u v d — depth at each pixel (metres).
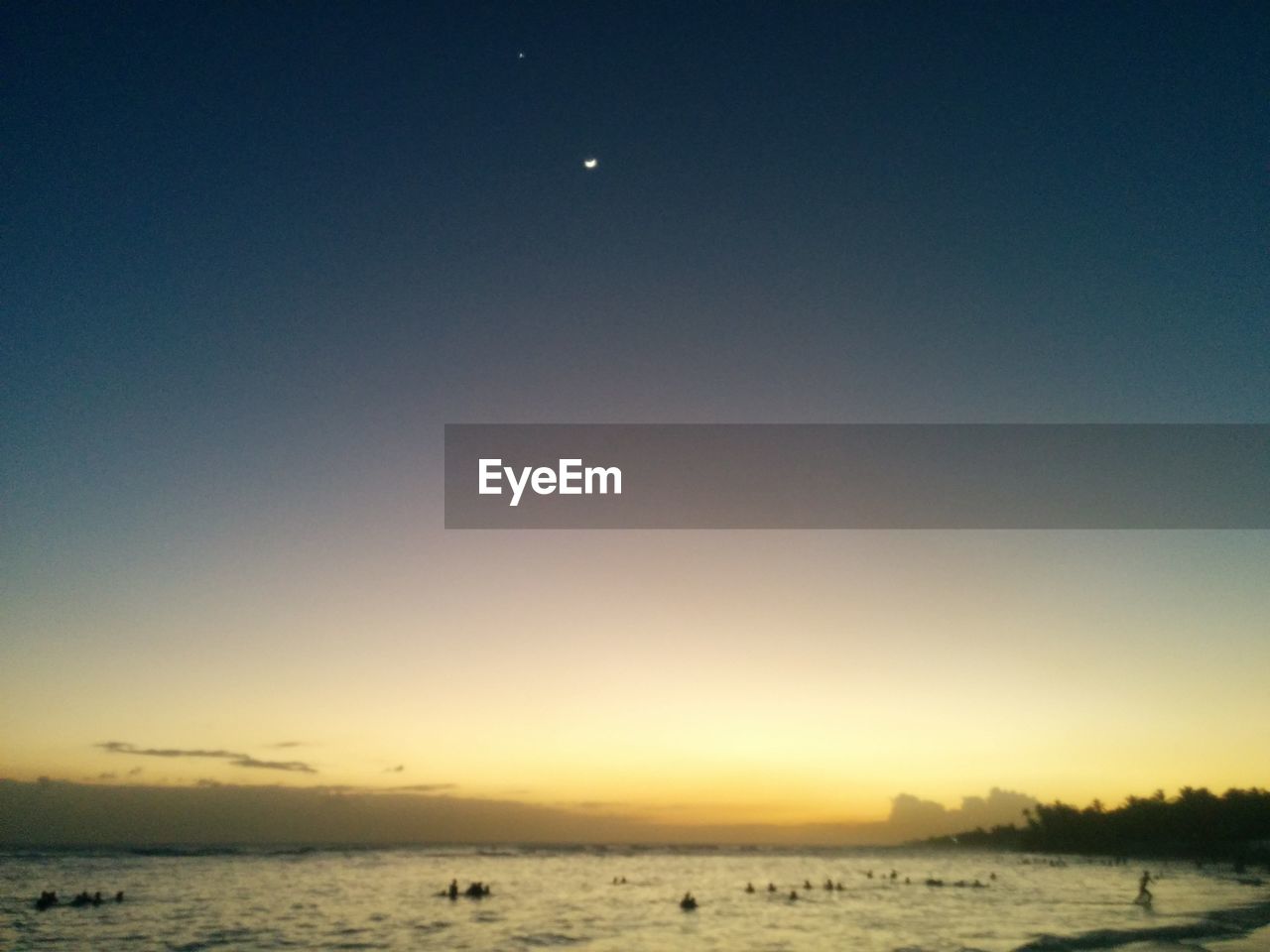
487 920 55.09
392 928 50.59
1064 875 109.25
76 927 50.16
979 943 41.69
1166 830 169.75
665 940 45.81
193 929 49.41
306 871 111.50
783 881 103.81
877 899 71.12
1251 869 114.50
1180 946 37.88
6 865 121.12
